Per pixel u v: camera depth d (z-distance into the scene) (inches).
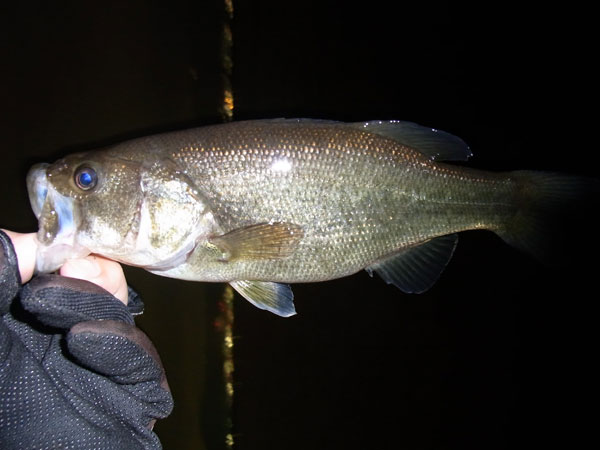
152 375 8.8
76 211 11.5
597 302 16.8
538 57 17.1
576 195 13.5
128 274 20.2
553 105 16.7
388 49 20.8
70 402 8.1
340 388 21.4
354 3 21.6
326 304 22.1
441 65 19.4
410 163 12.4
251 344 22.9
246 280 12.1
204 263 11.8
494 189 13.2
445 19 19.2
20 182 17.2
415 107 20.1
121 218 11.6
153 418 9.0
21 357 7.8
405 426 20.2
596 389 16.7
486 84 18.3
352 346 21.5
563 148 16.5
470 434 19.1
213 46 25.1
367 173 12.0
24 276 9.1
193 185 11.6
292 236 11.7
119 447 8.1
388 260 12.6
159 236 11.7
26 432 7.7
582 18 15.9
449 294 20.2
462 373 19.6
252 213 11.6
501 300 19.2
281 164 11.6
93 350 7.9
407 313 20.8
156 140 12.0
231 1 25.5
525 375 18.4
